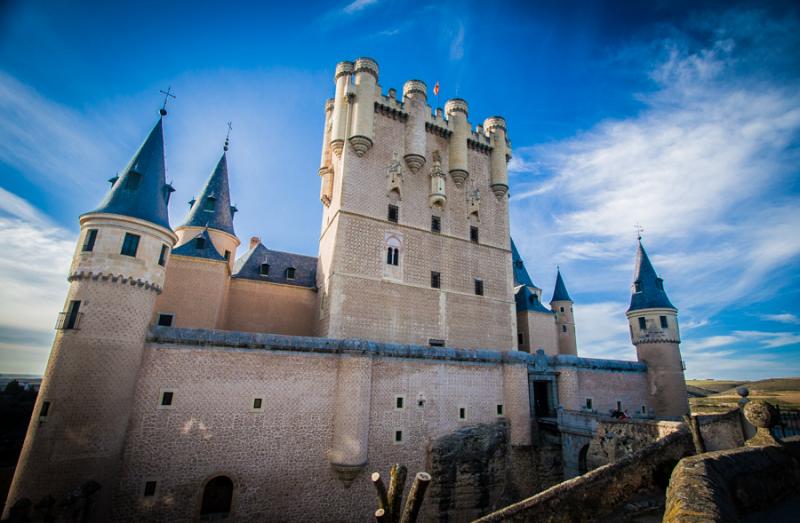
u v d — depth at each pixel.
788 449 9.59
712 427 17.56
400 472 10.19
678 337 37.47
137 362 18.64
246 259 35.91
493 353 28.55
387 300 30.52
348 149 32.19
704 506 6.09
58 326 17.55
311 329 32.78
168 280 26.80
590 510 10.22
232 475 19.22
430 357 25.94
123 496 17.34
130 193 20.48
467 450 25.52
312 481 20.77
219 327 28.56
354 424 21.75
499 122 40.44
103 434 16.84
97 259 18.39
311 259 37.34
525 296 43.09
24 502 14.97
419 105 35.81
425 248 33.47
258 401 20.56
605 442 23.58
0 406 40.75
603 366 34.31
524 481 26.66
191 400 19.33
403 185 34.00
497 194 38.72
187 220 35.34
